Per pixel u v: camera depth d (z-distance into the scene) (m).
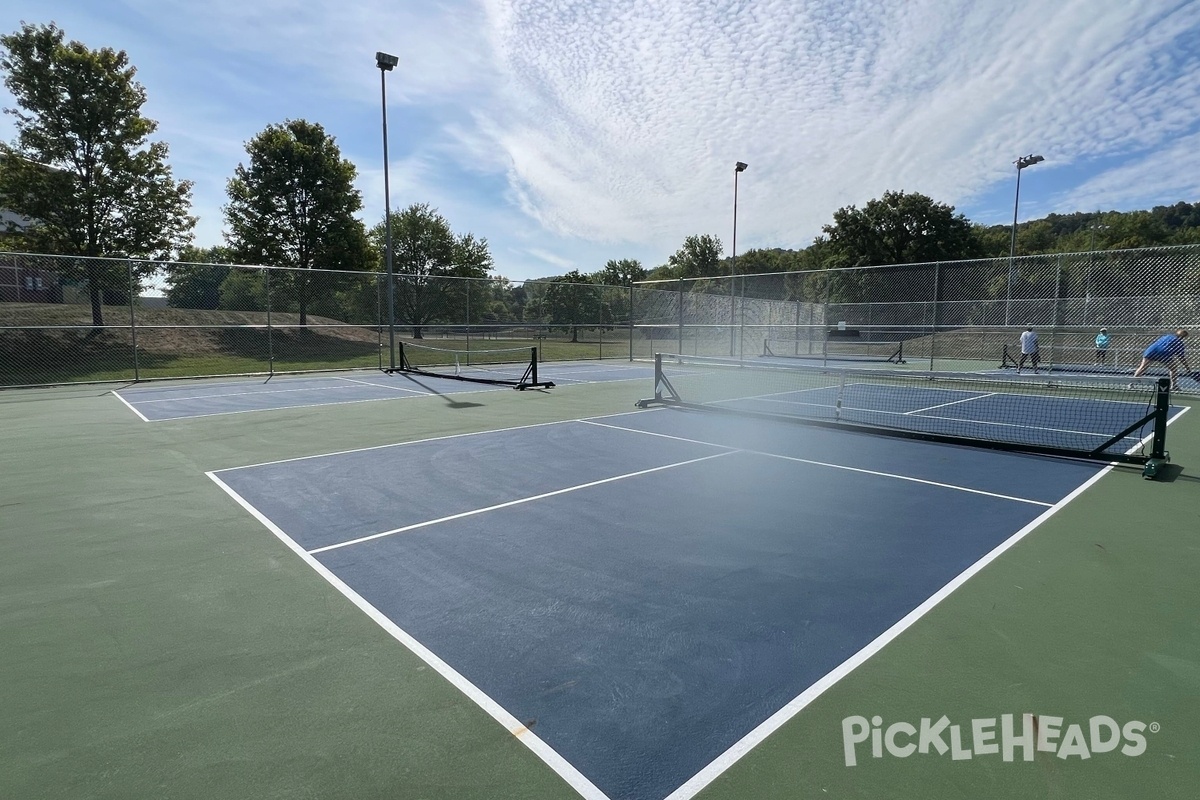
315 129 29.50
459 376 17.50
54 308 18.39
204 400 13.27
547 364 24.48
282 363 21.39
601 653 3.29
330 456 7.95
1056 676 3.09
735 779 2.38
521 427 10.14
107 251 20.94
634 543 4.91
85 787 2.33
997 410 12.66
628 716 2.77
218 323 20.70
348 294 23.03
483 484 6.64
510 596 3.98
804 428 10.22
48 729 2.68
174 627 3.59
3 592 4.04
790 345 30.94
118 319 18.98
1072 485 6.77
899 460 7.91
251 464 7.52
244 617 3.71
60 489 6.44
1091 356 21.41
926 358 26.38
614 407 12.50
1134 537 5.13
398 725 2.70
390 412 11.70
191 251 23.69
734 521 5.46
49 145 20.36
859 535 5.12
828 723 2.72
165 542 4.94
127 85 21.50
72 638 3.46
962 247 51.88
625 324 29.52
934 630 3.55
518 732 2.65
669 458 7.92
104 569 4.41
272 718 2.75
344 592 4.04
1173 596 4.01
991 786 2.34
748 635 3.48
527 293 26.28
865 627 3.58
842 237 54.97
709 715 2.77
